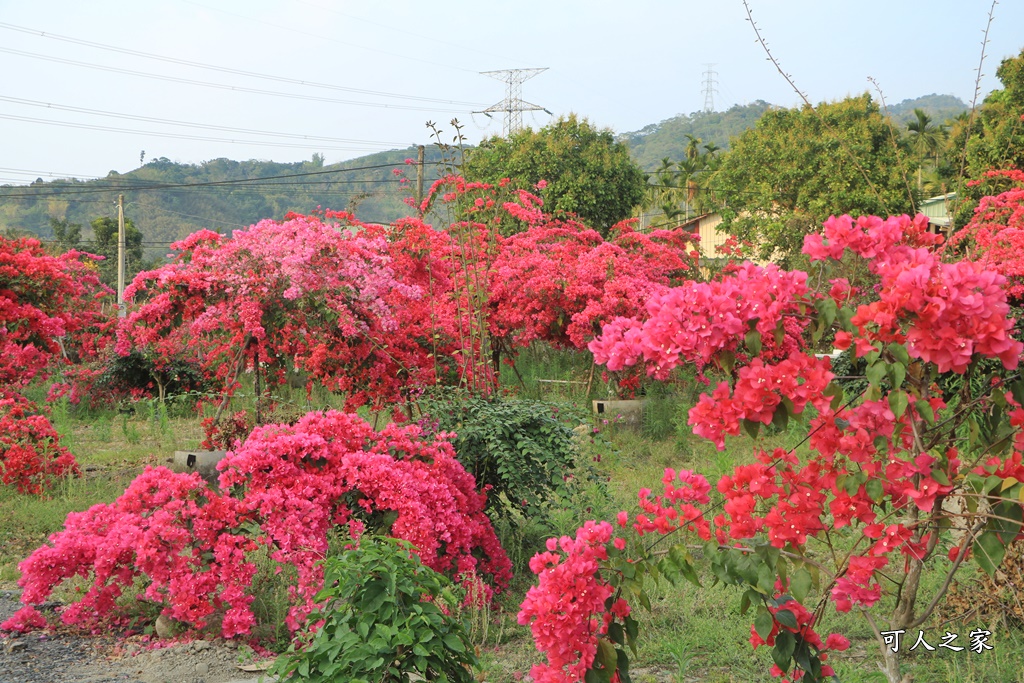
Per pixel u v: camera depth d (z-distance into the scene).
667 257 14.77
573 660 3.33
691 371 11.54
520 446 6.23
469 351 7.35
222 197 117.38
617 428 11.17
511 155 26.12
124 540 5.03
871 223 2.95
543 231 14.60
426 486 5.37
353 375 9.22
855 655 4.73
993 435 3.15
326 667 3.23
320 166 122.19
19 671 4.58
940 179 23.53
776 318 2.83
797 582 2.94
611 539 3.40
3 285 9.52
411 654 3.30
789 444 8.69
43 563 5.17
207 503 5.14
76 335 14.69
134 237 43.41
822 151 24.45
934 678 4.34
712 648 4.88
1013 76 18.53
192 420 13.59
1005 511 2.87
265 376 9.62
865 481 2.96
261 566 5.78
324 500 5.18
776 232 21.89
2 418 9.20
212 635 5.12
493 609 5.70
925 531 3.18
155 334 9.09
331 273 8.64
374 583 3.35
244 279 8.67
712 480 7.50
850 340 2.81
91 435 12.30
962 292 2.63
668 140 188.88
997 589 4.80
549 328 13.59
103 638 5.18
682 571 3.18
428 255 8.72
